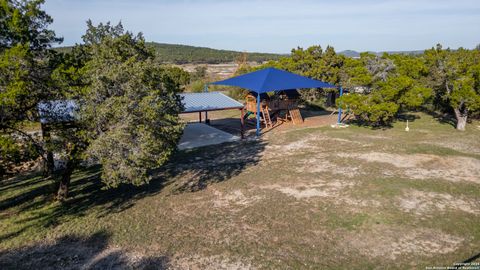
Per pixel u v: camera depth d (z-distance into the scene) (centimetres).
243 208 1178
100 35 1202
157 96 1024
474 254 848
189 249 918
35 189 1436
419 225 1009
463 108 2334
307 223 1048
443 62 2447
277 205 1188
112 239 989
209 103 2375
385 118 2402
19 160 1023
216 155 1886
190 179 1505
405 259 839
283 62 3528
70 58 1120
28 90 973
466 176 1433
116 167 981
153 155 1001
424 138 2138
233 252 896
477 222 1021
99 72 999
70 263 873
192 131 2542
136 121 974
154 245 945
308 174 1505
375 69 2609
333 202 1194
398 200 1188
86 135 1016
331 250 893
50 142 1057
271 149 1978
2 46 967
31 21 1019
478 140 2053
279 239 959
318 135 2300
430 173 1473
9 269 852
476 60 2416
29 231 1061
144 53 1258
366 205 1157
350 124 2666
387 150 1859
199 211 1168
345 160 1695
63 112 1111
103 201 1290
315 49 3475
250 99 2800
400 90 2342
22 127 1086
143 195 1338
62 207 1242
